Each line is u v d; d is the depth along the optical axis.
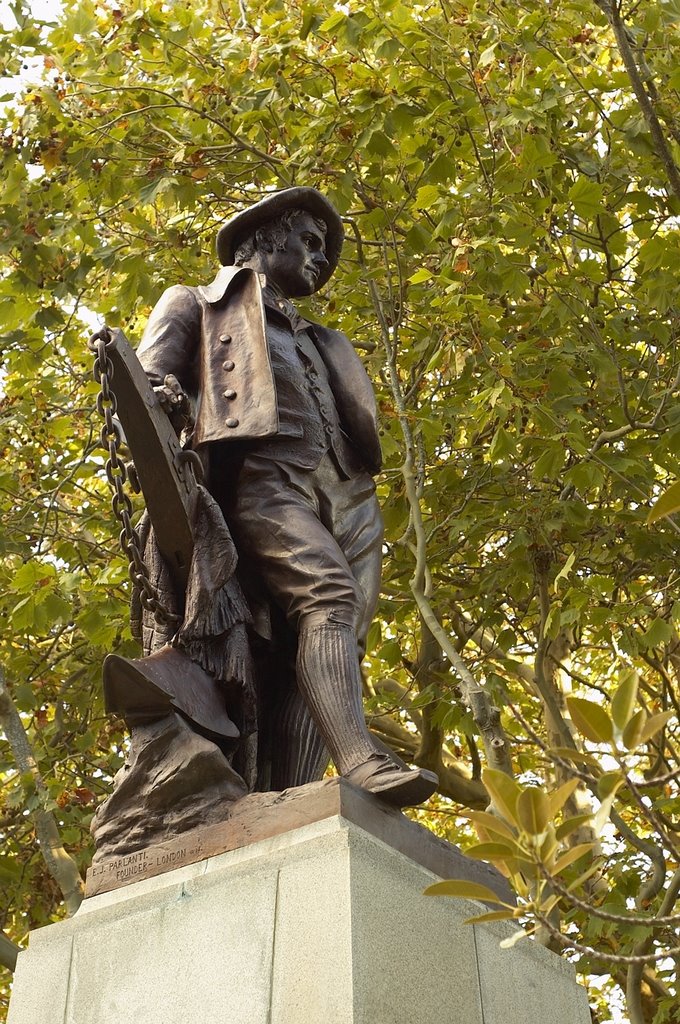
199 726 4.39
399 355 9.95
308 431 5.00
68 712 10.84
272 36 9.83
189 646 4.55
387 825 4.11
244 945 3.79
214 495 4.94
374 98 9.49
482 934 4.15
